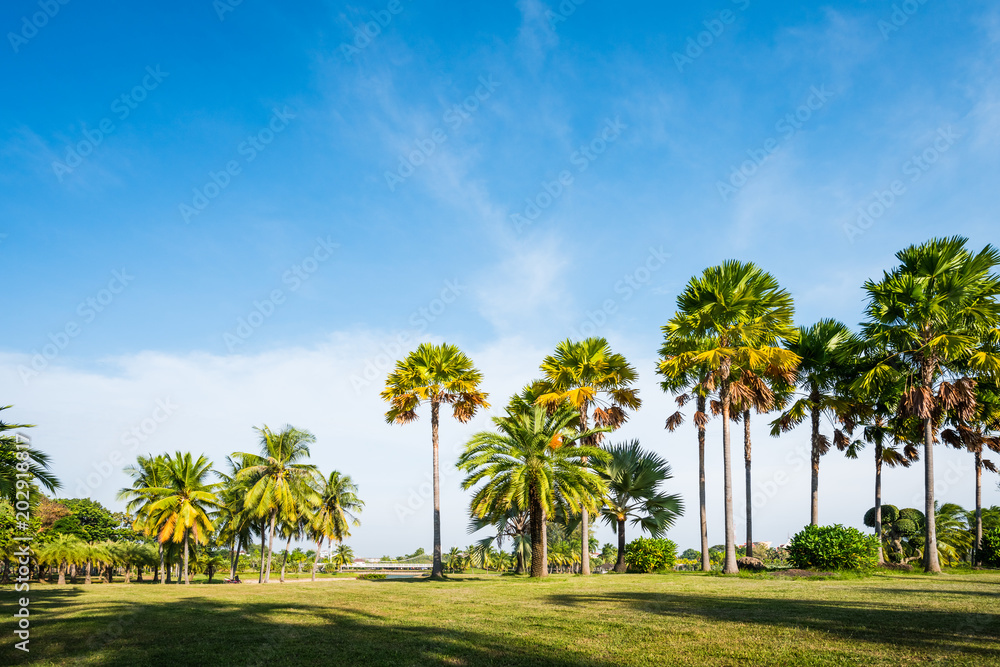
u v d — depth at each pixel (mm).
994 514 48156
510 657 7637
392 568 93250
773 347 25203
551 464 26844
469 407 32125
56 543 51469
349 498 55625
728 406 25734
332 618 11758
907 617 10086
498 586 21000
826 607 11789
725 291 25594
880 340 24625
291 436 46406
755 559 26844
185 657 7965
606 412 31062
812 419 29625
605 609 12469
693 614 11242
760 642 8172
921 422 28312
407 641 8898
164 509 43094
